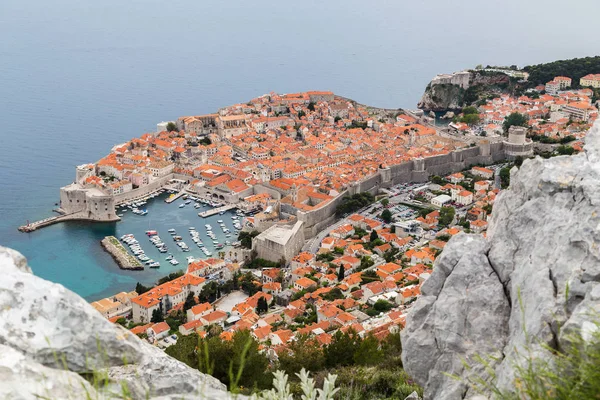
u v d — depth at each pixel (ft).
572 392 68.49
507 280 120.26
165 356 81.97
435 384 118.11
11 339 70.23
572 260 101.04
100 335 75.25
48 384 65.72
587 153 120.67
